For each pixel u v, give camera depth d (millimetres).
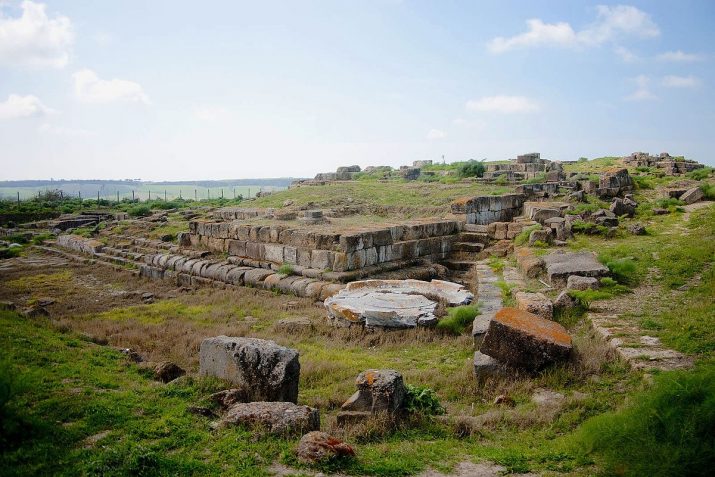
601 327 9586
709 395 5254
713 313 9375
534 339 8148
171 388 7285
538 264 14047
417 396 7246
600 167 40500
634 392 6945
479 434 6500
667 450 4891
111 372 7887
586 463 5402
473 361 8695
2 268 23375
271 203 30031
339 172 45406
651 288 11789
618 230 17359
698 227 17078
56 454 5105
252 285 17297
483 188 28281
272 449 5598
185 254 21453
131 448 5312
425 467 5500
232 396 6977
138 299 17156
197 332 11930
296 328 12086
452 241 20016
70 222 36094
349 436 6359
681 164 34375
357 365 9391
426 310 11945
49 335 9383
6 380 5770
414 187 30516
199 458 5379
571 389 7637
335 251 16234
